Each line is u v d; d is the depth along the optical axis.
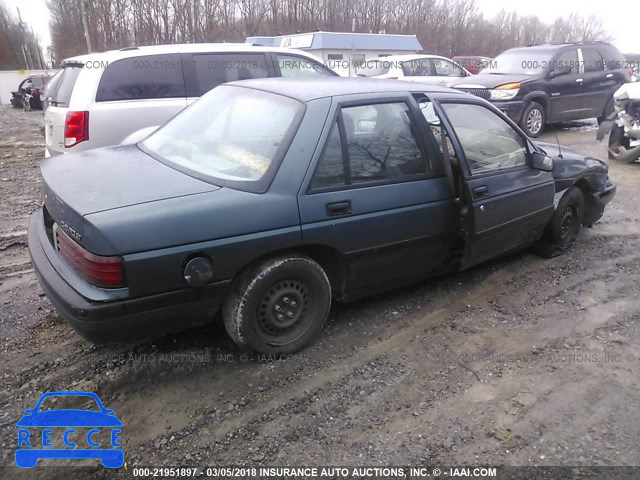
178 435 2.61
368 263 3.42
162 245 2.61
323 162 3.13
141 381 2.98
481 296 4.11
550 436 2.66
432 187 3.61
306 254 3.23
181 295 2.73
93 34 32.16
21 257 4.73
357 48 25.47
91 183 2.96
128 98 6.08
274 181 2.97
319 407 2.82
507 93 10.17
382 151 3.43
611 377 3.14
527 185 4.15
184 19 32.59
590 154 9.52
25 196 6.83
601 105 11.57
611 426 2.74
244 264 2.88
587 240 5.37
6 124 16.70
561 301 4.06
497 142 4.09
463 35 45.16
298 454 2.51
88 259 2.54
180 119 3.92
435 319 3.75
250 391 2.93
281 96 3.39
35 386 2.91
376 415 2.78
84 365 3.10
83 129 5.81
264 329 3.13
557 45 11.25
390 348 3.38
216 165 3.19
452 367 3.20
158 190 2.85
